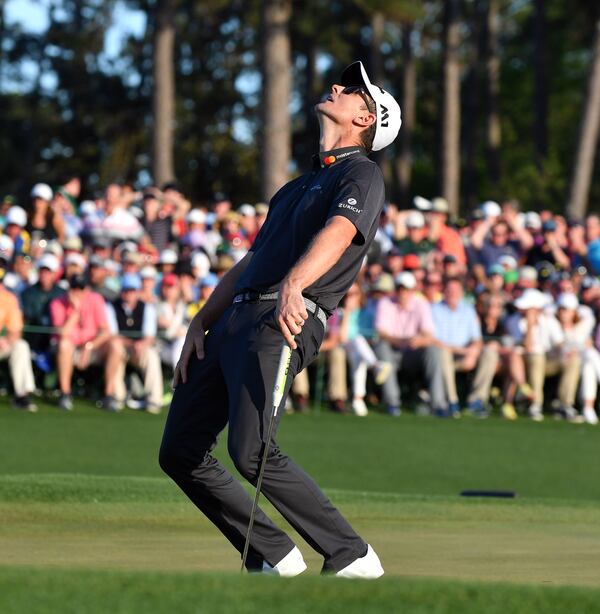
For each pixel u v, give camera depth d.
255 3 108.81
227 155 111.06
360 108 11.50
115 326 36.59
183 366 11.51
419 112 134.25
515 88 141.88
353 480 27.36
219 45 115.00
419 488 26.58
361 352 38.53
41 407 36.12
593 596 6.85
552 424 38.66
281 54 58.69
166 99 69.31
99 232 39.91
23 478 20.55
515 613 6.50
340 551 11.05
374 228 11.05
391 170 120.81
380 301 39.00
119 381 36.56
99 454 29.25
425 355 38.69
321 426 35.78
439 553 13.66
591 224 45.41
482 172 133.50
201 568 12.01
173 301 37.44
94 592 6.69
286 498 10.92
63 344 35.94
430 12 114.81
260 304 11.12
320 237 10.60
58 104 115.25
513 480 28.31
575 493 26.72
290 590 6.81
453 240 42.06
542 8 105.94
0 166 115.25
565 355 39.81
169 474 11.70
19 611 6.28
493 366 39.31
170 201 42.28
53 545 13.77
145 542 14.18
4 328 35.34
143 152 111.44
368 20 95.75
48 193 39.06
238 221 41.66
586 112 72.56
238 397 10.87
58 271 37.69
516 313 40.03
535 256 44.47
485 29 117.75
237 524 11.66
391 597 6.70
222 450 28.62
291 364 10.93
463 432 35.88
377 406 40.03
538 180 96.25
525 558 13.25
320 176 11.33
